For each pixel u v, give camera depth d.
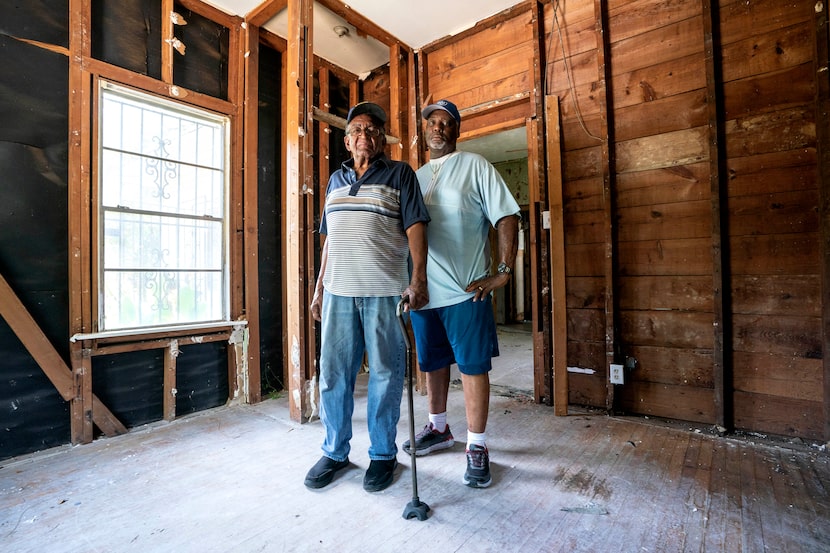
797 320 1.98
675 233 2.29
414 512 1.41
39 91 2.05
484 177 1.76
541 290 2.70
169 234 2.55
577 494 1.55
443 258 1.73
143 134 2.44
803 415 1.97
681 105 2.26
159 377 2.48
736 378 2.13
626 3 2.42
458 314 1.68
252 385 2.86
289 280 2.50
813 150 1.94
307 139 2.52
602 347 2.52
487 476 1.61
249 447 2.05
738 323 2.12
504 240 1.69
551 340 2.66
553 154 2.56
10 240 1.96
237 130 2.85
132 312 2.38
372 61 3.48
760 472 1.70
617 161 2.46
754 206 2.07
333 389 1.68
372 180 1.63
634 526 1.35
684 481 1.64
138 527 1.38
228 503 1.52
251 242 2.89
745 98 2.09
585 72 2.55
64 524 1.40
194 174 2.68
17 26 1.99
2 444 1.92
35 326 2.00
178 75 2.59
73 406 2.10
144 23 2.44
